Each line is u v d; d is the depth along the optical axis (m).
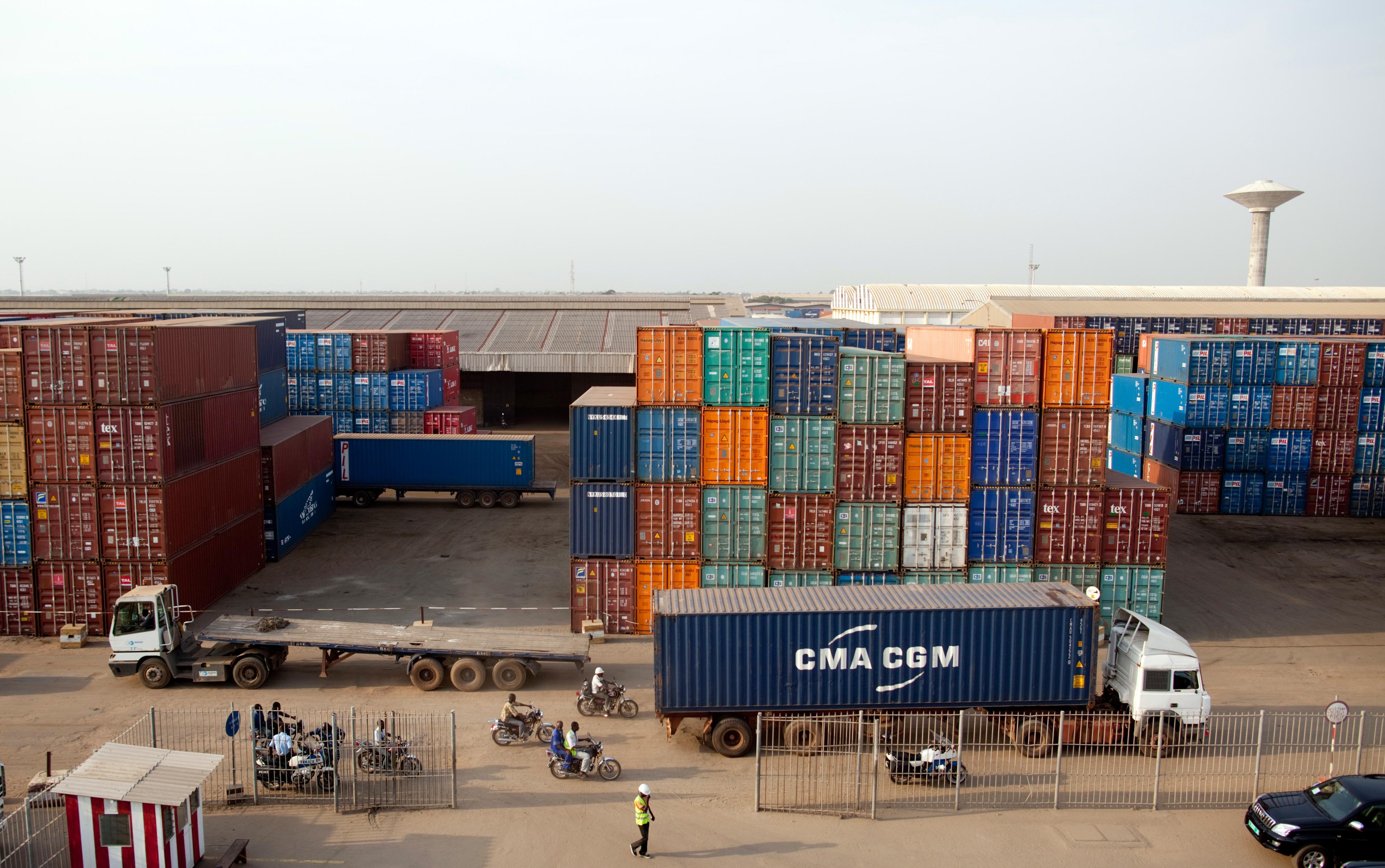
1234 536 48.06
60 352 30.94
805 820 21.12
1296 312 78.56
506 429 85.81
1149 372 58.00
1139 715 23.78
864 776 23.23
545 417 93.38
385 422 61.34
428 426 61.09
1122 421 62.28
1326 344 51.50
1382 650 32.22
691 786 22.67
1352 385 51.62
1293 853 19.25
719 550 32.44
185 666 27.94
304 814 21.22
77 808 17.53
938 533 32.19
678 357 31.64
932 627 23.75
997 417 31.66
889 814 21.44
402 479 53.88
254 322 42.56
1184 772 23.50
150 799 17.53
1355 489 52.31
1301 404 52.09
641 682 28.95
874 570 32.28
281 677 28.91
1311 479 52.56
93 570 31.81
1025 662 23.98
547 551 44.41
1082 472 32.00
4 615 32.16
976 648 23.89
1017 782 22.95
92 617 32.09
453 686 28.34
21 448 31.33
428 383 61.41
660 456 32.12
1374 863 17.83
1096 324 66.56
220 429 36.34
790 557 32.34
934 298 100.00
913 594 25.17
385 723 23.28
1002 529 32.22
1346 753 24.45
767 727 24.48
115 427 31.17
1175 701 23.80
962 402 31.58
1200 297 102.88
